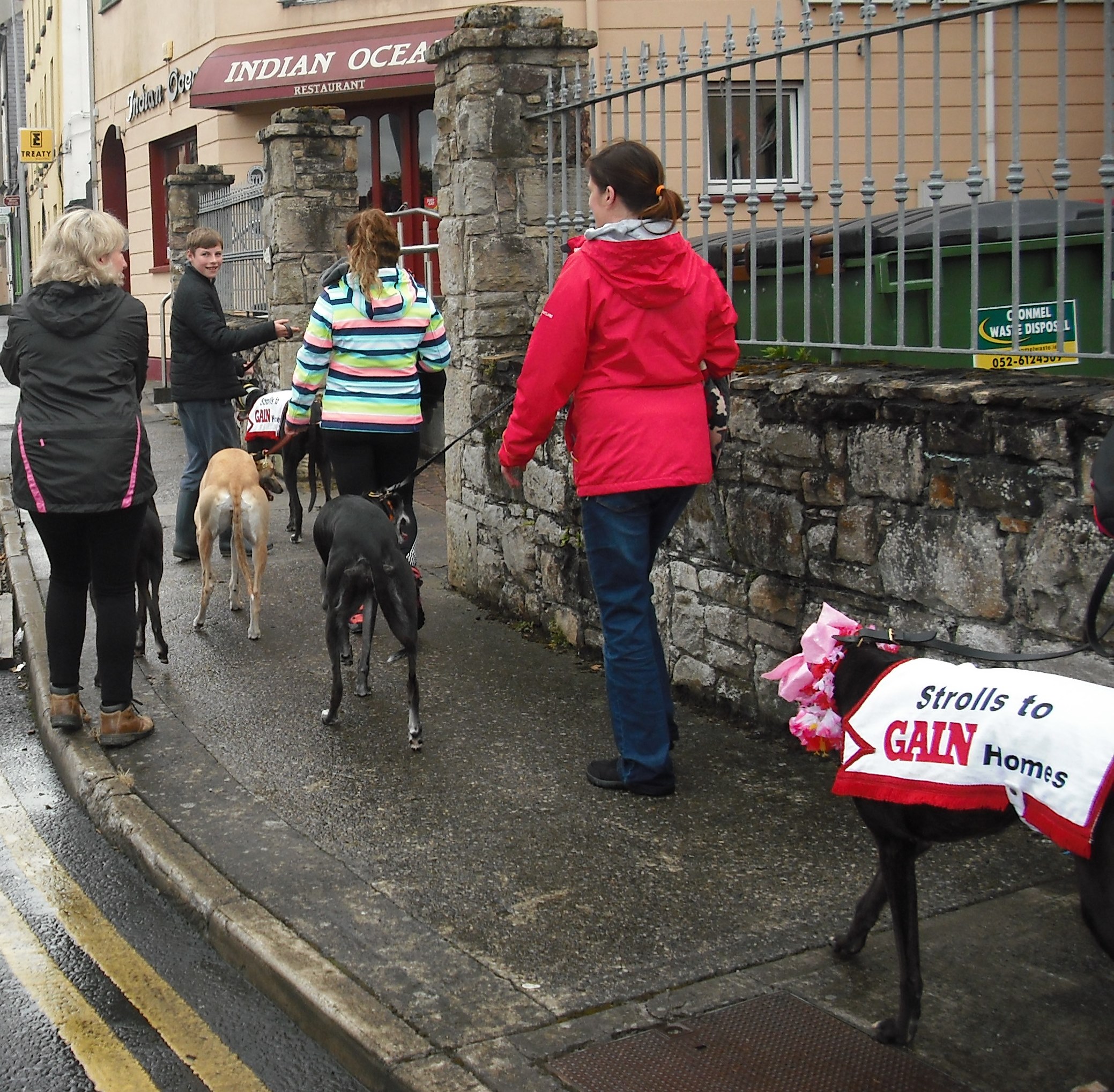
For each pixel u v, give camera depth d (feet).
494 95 21.77
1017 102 13.30
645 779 14.82
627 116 18.76
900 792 9.29
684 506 14.99
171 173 63.52
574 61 22.06
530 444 14.48
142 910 13.37
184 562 27.50
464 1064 9.82
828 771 15.46
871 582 14.74
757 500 16.24
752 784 15.12
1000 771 8.76
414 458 21.08
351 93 49.06
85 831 15.33
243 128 52.54
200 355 26.48
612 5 40.11
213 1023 11.21
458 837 13.94
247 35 51.49
